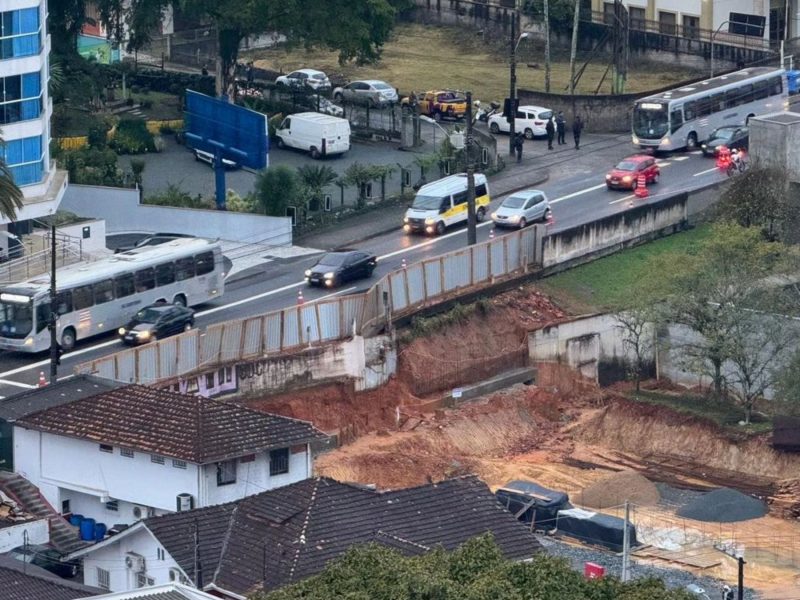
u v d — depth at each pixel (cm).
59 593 7412
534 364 11244
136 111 14562
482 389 10981
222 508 7944
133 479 8662
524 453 10594
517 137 13775
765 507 9538
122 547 7894
